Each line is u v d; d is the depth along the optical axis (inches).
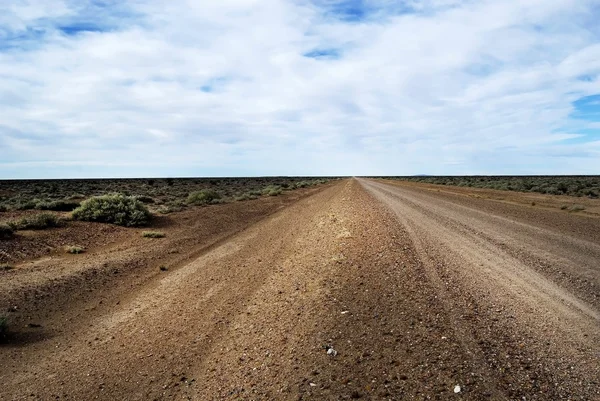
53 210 839.7
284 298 313.1
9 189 1867.6
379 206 912.3
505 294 285.6
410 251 422.3
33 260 487.2
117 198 803.4
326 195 1537.9
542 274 337.7
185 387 207.3
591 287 301.9
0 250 499.2
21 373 235.9
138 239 642.2
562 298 277.3
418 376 178.4
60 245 562.3
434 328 226.7
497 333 220.1
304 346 219.9
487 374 176.9
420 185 2375.7
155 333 283.9
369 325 236.4
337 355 205.2
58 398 208.1
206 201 1237.1
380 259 388.5
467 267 359.9
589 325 231.0
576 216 745.6
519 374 177.0
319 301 283.1
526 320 238.2
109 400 203.5
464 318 241.0
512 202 1084.5
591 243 473.7
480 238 503.8
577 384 168.9
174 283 410.9
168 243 621.0
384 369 186.9
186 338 269.3
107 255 532.7
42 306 343.3
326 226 650.8
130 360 245.3
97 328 302.8
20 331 294.7
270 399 177.2
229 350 240.4
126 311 337.1
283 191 1918.1
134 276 446.6
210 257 525.7
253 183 3228.3
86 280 421.7
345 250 437.7
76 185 2413.9
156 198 1384.1
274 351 223.1
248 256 513.0
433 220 669.9
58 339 283.7
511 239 498.0
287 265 429.1
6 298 349.7
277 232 690.8
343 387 176.1
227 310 314.7
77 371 235.8
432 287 301.1
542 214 775.7
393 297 280.7
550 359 190.7
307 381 184.9
